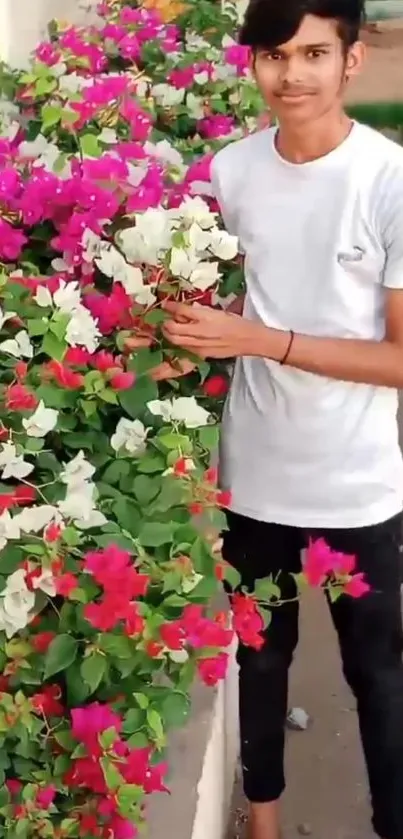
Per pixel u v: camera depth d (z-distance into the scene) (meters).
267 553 1.90
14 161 2.13
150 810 1.83
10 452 1.47
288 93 1.61
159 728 1.51
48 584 1.44
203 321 1.62
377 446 1.80
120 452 1.60
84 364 1.62
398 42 6.39
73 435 1.64
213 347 1.64
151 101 2.79
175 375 1.71
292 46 1.58
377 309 1.72
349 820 2.37
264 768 2.12
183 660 1.49
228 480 1.89
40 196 1.85
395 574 1.89
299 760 2.53
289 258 1.72
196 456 1.65
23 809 1.53
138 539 1.49
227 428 1.88
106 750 1.44
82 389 1.62
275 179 1.72
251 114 3.05
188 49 3.17
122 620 1.45
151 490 1.55
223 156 1.81
